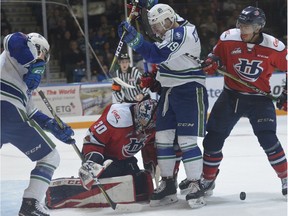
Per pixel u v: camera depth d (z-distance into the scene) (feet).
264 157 29.91
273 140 20.38
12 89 16.78
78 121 46.44
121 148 20.21
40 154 17.57
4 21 57.57
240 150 32.53
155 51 18.65
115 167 20.66
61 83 50.70
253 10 19.27
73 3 59.52
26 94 17.30
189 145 19.56
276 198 20.85
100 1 59.77
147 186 20.68
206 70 19.75
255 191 22.16
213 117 20.52
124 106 20.02
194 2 58.44
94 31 59.11
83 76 54.85
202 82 19.85
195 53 19.54
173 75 19.52
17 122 16.90
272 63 20.20
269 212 18.86
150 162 21.22
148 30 20.10
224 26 58.34
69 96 48.42
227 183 23.86
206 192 21.22
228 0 58.65
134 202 20.10
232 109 20.48
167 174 20.07
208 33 57.41
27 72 17.07
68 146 36.78
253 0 57.41
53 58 57.31
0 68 16.79
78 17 59.41
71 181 20.02
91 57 56.03
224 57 20.42
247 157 30.09
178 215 18.72
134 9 19.66
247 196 21.35
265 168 26.89
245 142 35.50
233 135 38.65
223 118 20.36
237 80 19.95
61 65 56.59
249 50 19.86
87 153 19.51
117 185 19.93
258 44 19.81
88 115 49.01
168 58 18.74
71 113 48.67
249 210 19.19
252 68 19.98
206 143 20.59
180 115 19.52
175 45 18.61
